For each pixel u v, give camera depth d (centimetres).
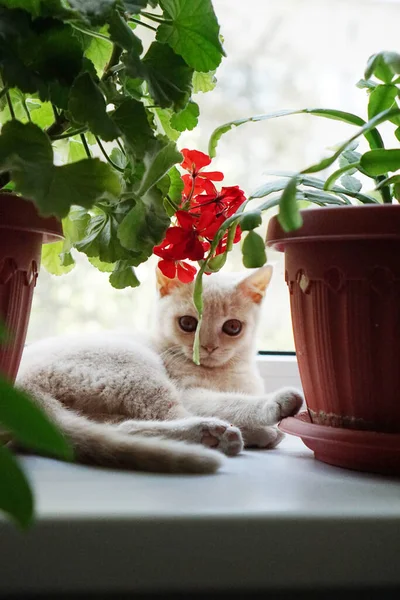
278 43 143
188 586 65
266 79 143
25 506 40
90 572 64
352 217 81
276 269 154
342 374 86
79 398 112
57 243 106
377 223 80
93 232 97
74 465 88
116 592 67
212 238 98
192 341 139
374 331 83
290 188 73
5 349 86
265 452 107
